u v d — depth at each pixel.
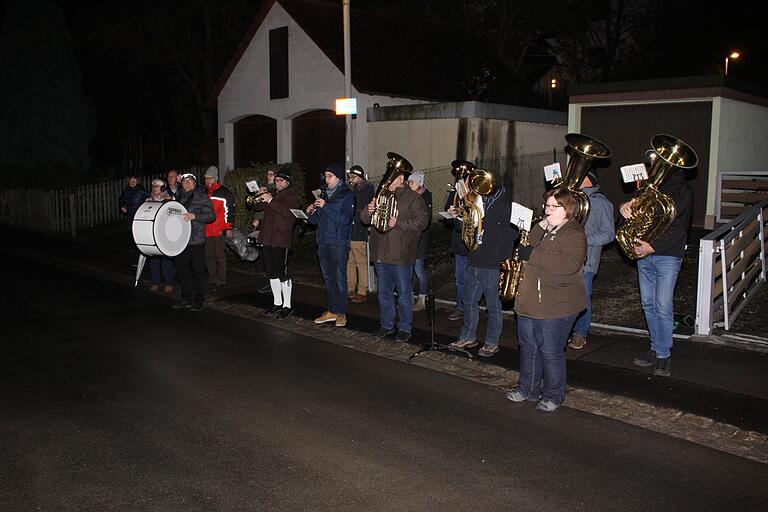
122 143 43.06
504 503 4.52
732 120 14.13
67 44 28.86
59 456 5.16
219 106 23.61
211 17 30.39
